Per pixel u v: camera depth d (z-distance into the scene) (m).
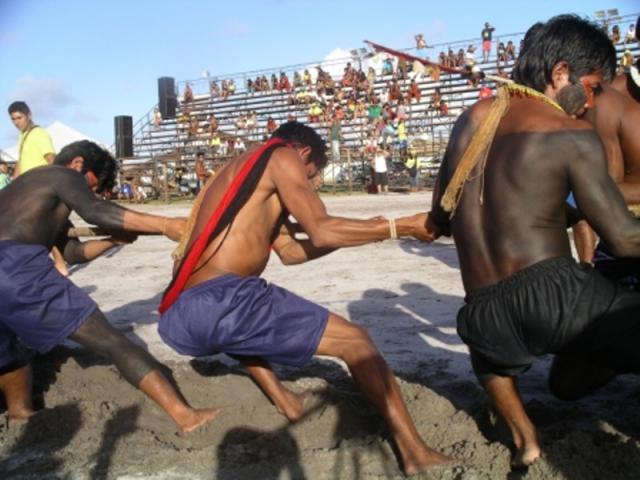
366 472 3.07
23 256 3.63
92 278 8.80
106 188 4.36
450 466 2.99
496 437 3.27
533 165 2.69
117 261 10.27
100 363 4.80
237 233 3.39
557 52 2.84
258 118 34.12
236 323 3.24
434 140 27.41
